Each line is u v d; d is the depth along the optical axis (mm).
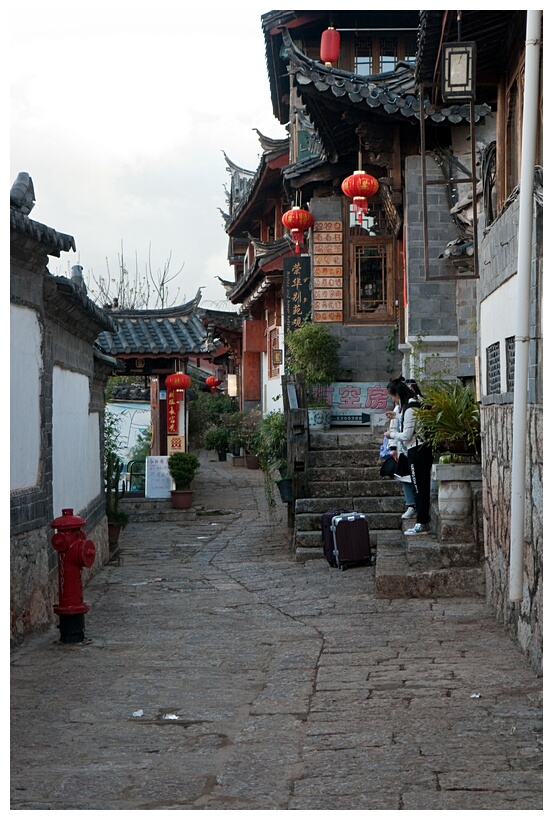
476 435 9398
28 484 7875
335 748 4797
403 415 10211
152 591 10641
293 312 17688
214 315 33906
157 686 6227
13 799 4215
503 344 7414
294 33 19141
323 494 13062
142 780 4441
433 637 7305
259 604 9406
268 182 25188
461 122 12492
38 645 7520
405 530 10672
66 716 5559
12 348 7395
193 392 35938
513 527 5859
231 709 5645
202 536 16438
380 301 16781
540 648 5996
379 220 16719
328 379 16484
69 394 10203
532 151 5676
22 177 7543
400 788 4184
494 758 4527
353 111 13281
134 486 22641
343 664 6602
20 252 7469
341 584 10055
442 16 7289
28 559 7773
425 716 5254
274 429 14953
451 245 11992
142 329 22922
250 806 4062
